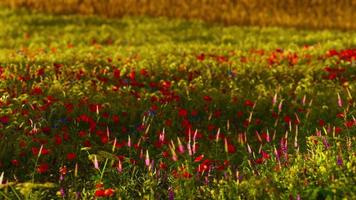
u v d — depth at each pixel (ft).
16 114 34.06
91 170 30.30
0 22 114.42
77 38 100.53
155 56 62.75
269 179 24.23
